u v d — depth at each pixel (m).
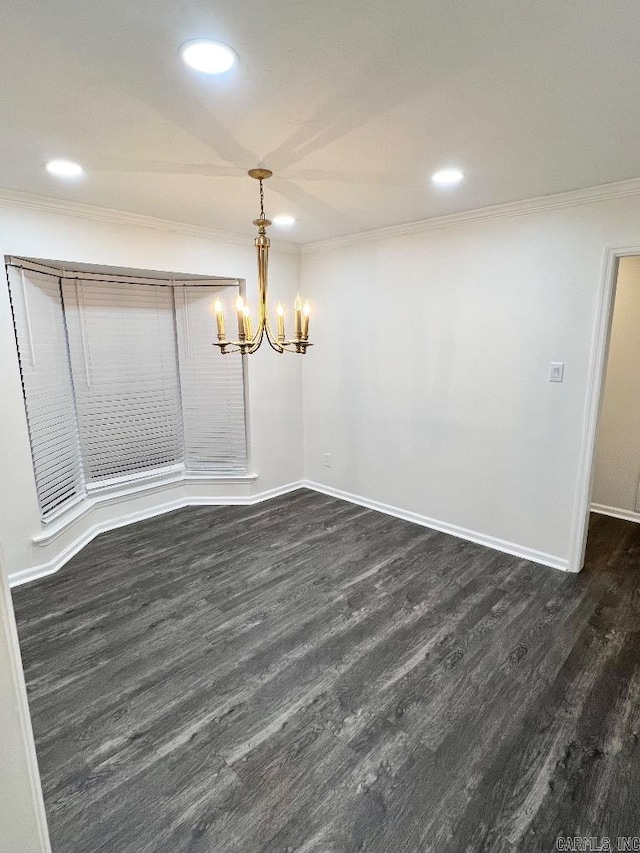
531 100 1.61
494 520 3.42
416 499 3.88
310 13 1.15
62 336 3.41
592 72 1.43
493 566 3.17
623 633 2.45
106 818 1.52
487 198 2.83
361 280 3.93
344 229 3.68
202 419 4.28
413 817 1.53
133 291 3.81
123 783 1.64
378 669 2.21
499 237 3.08
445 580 2.99
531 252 2.96
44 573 3.08
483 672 2.18
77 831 1.48
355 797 1.60
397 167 2.27
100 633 2.47
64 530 3.28
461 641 2.40
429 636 2.44
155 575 3.07
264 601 2.77
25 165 2.23
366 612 2.65
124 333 3.80
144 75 1.44
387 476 4.07
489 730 1.86
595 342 2.78
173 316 4.09
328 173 2.35
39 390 3.13
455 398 3.50
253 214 3.20
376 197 2.80
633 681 2.12
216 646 2.37
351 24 1.20
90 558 3.31
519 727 1.88
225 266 3.83
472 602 2.74
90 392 3.66
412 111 1.68
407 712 1.96
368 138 1.92
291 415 4.57
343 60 1.36
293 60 1.36
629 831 1.49
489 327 3.23
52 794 1.60
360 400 4.15
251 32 1.22
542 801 1.58
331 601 2.77
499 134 1.88
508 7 1.13
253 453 4.31
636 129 1.84
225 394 4.22
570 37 1.26
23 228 2.80
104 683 2.12
